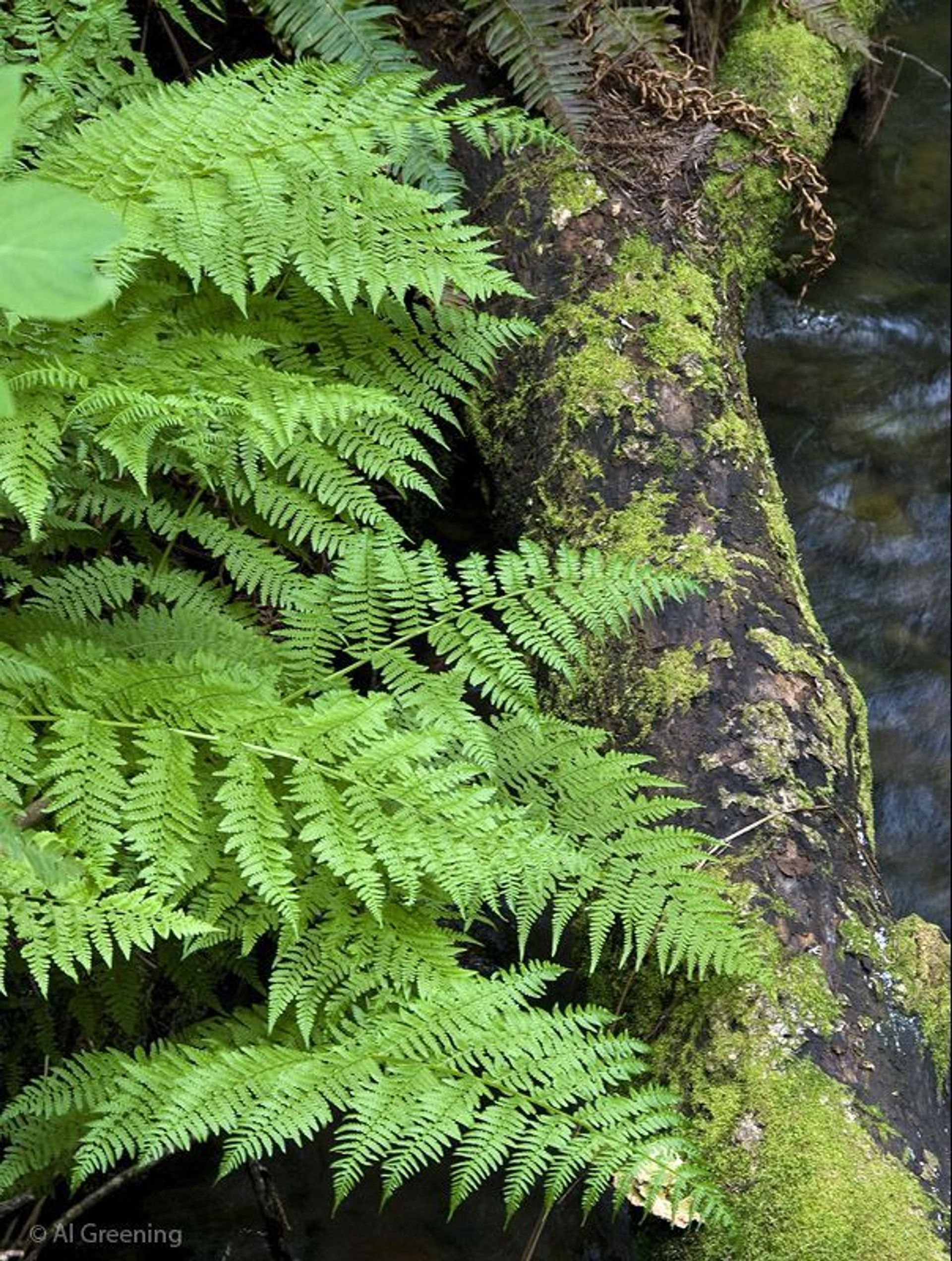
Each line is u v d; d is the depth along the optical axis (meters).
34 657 2.71
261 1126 2.55
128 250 2.77
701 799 3.27
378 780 2.68
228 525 3.28
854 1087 2.94
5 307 1.07
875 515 5.27
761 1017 2.98
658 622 3.50
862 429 5.43
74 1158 2.87
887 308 5.72
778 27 5.04
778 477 5.24
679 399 3.94
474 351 3.60
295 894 2.59
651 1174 2.82
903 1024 3.12
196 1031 3.01
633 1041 2.84
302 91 3.09
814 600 5.05
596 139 4.38
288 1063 2.69
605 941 3.26
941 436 5.52
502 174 4.37
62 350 2.70
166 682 2.73
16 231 1.03
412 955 2.83
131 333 2.86
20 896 2.44
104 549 3.42
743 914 3.09
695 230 4.35
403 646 4.04
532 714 3.03
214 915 2.71
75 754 2.52
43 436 2.51
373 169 3.02
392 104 3.11
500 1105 2.65
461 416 4.25
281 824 2.57
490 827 2.74
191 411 2.70
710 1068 2.96
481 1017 2.78
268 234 2.91
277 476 3.29
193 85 2.99
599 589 3.07
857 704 3.61
